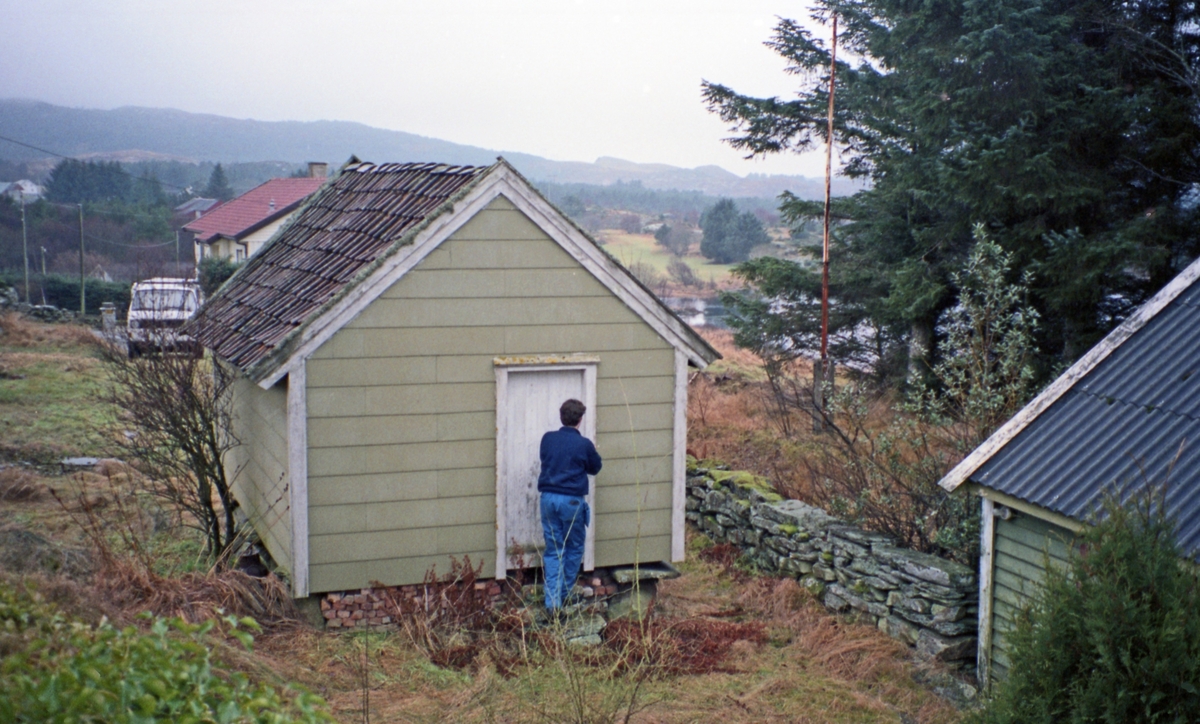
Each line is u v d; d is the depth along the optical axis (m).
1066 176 12.63
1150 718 4.88
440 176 8.59
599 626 8.20
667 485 8.77
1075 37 14.02
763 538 10.46
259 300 8.93
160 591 6.90
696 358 8.77
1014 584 7.27
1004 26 12.38
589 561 8.52
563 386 8.39
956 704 7.33
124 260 63.16
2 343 22.66
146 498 10.55
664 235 76.12
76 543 8.33
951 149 13.77
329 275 8.20
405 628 7.56
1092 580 5.31
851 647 8.17
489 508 8.11
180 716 3.24
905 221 16.45
